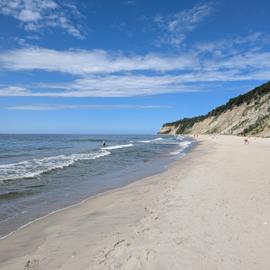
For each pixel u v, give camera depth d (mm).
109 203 11180
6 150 41812
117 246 6613
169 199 10781
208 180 14016
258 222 7785
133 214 9391
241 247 6359
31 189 13953
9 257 6512
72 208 10633
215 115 133375
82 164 24109
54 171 19719
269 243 6531
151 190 12969
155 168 21656
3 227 8578
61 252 6629
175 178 15664
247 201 9781
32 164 23703
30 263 6113
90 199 12047
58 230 8211
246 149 34125
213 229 7383
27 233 8023
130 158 29594
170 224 7871
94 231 7965
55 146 54562
